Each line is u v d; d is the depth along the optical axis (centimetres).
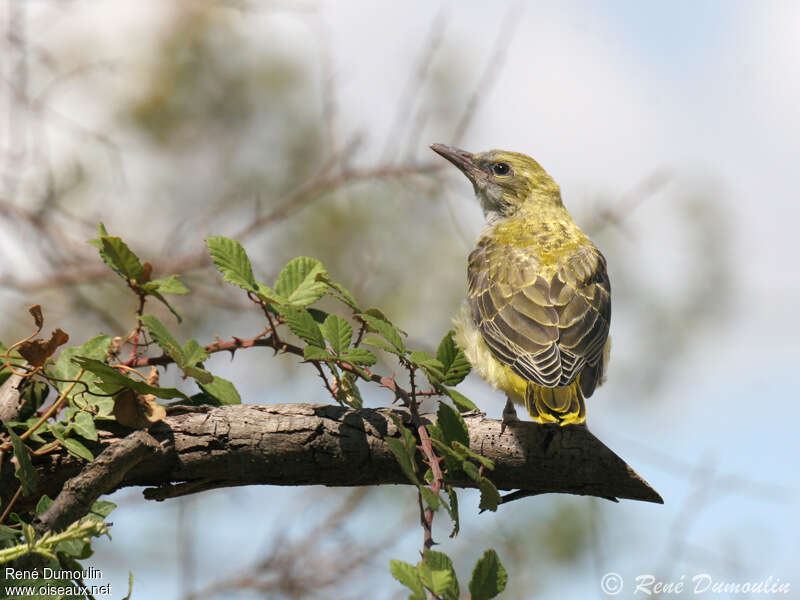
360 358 724
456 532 671
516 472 789
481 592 558
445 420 706
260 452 750
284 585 1269
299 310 722
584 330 1058
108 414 733
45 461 733
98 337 757
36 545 608
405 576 540
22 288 1445
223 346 782
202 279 1475
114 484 699
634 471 783
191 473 752
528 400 967
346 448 755
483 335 1072
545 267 1122
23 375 725
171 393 717
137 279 743
